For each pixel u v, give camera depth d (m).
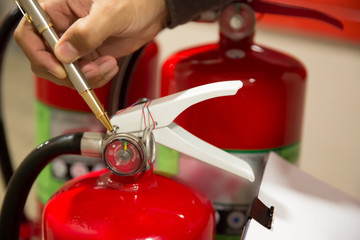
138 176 0.63
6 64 1.86
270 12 0.75
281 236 0.60
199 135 0.71
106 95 0.82
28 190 0.65
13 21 0.77
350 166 1.19
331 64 1.40
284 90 0.72
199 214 0.62
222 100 0.70
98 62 0.65
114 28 0.62
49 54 0.63
